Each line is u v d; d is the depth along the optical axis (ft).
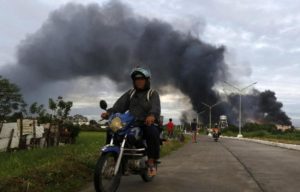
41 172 12.60
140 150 11.38
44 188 11.31
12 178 11.60
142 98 12.07
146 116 11.94
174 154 25.29
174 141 41.55
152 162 12.06
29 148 30.45
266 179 14.17
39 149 28.07
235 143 47.60
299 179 14.32
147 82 12.19
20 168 15.28
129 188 12.19
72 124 39.91
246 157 22.70
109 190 10.93
